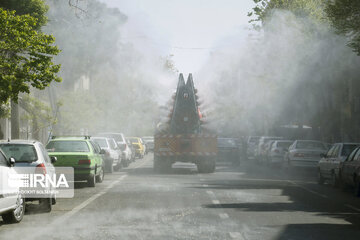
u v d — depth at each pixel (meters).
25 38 17.50
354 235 11.40
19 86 17.67
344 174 21.27
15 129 28.97
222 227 12.18
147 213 14.42
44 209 14.55
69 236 11.02
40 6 23.86
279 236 11.15
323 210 15.50
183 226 12.28
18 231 11.62
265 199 18.09
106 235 11.12
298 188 22.72
